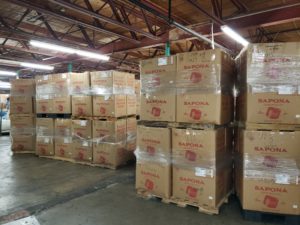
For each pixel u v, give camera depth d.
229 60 3.26
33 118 6.51
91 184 4.08
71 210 3.12
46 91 5.87
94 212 3.07
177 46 7.51
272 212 2.76
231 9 5.01
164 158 3.24
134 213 3.03
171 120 3.23
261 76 2.76
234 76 3.53
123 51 6.21
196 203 3.06
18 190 3.83
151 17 5.17
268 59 2.74
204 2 4.68
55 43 5.39
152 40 5.67
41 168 5.08
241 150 3.04
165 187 3.25
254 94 2.79
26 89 6.47
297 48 2.67
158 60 3.33
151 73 3.40
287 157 2.69
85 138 5.30
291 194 2.69
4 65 8.58
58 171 4.86
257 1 4.67
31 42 4.88
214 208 2.96
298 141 2.66
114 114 4.94
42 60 8.05
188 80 3.09
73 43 6.25
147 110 3.44
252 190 2.80
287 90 2.69
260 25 4.32
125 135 5.29
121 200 3.42
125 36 5.51
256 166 2.78
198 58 3.03
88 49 6.11
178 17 5.17
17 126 6.53
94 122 5.18
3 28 4.58
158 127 3.33
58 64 8.38
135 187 3.88
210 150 2.94
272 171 2.73
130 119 5.48
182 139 3.12
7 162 5.60
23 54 7.96
